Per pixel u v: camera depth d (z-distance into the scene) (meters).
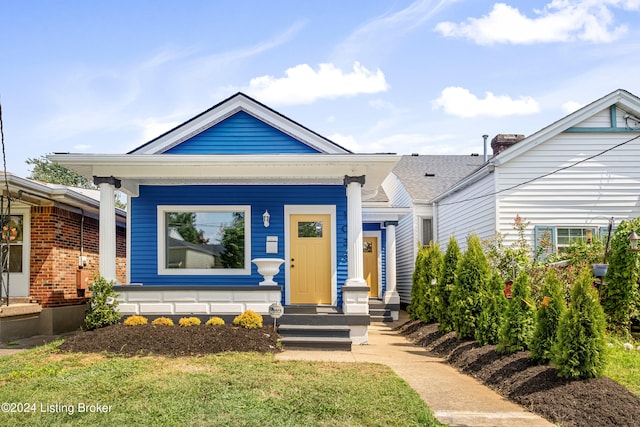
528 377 6.76
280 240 12.95
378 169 11.55
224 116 12.64
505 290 9.20
